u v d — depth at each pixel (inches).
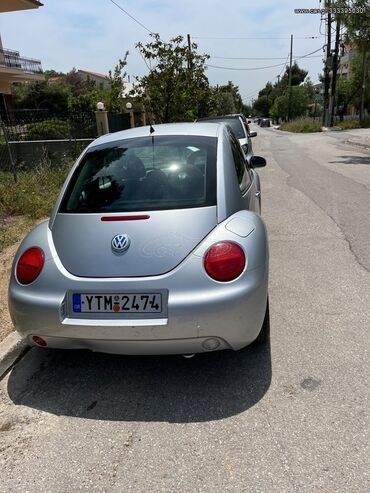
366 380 115.0
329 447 93.9
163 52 728.3
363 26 631.2
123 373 125.5
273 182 416.2
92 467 93.0
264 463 90.9
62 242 115.5
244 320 106.3
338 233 239.8
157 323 103.0
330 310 153.2
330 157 613.6
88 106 853.8
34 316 109.8
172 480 88.3
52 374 127.1
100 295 106.2
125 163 134.3
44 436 102.9
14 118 608.4
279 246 223.3
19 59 1142.3
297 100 2711.6
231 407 108.4
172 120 760.3
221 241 108.3
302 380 116.6
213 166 128.6
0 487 89.2
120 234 111.1
